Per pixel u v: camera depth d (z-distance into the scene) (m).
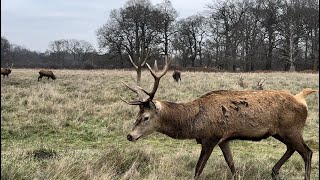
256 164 7.46
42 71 28.00
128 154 7.61
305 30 65.50
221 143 6.84
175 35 75.94
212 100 6.70
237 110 6.57
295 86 23.48
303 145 6.83
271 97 6.72
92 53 92.69
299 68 66.75
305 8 63.66
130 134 6.63
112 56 75.81
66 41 97.06
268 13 69.19
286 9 66.81
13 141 9.41
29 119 11.30
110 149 7.88
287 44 66.06
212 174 6.96
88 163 6.86
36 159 7.49
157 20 73.88
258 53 70.25
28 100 14.23
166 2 76.38
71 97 16.25
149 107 6.68
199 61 81.94
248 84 24.39
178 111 6.73
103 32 75.69
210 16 73.94
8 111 12.66
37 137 9.89
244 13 71.88
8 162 6.68
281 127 6.75
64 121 11.19
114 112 12.49
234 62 70.69
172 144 9.54
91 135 10.20
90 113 12.50
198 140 6.86
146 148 8.13
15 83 25.05
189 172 7.03
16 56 83.12
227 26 72.38
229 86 22.72
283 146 9.52
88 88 20.58
